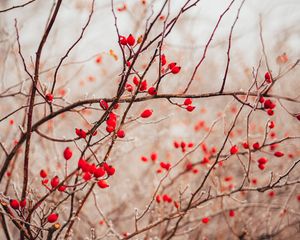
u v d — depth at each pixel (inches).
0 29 120.9
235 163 181.2
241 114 201.9
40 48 79.1
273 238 155.0
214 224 178.1
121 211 187.3
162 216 128.3
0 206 84.8
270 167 184.7
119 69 156.5
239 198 165.3
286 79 192.5
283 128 197.2
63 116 179.6
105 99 85.9
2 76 119.1
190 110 85.0
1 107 173.5
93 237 97.2
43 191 134.6
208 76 255.6
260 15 88.2
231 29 80.6
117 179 191.0
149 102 179.3
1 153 143.3
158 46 76.4
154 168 188.4
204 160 129.1
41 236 90.7
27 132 85.9
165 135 205.5
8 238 98.7
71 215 85.9
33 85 82.0
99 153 120.3
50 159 156.2
